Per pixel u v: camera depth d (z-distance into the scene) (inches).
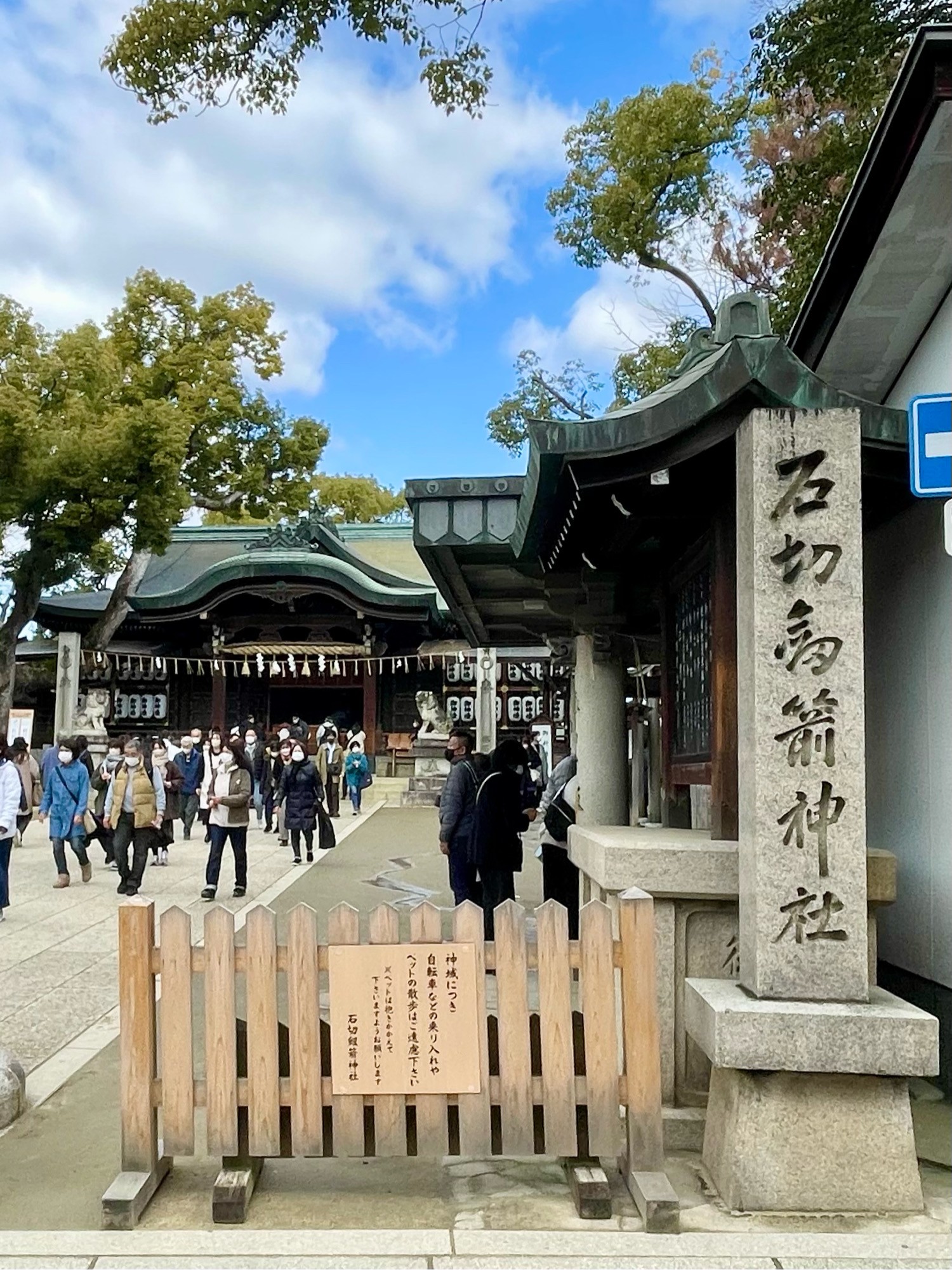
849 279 218.8
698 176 739.4
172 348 1242.0
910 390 236.5
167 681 1267.2
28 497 1038.4
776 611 159.6
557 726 893.2
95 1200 156.5
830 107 536.7
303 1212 149.1
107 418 1049.5
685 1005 179.0
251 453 1314.0
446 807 352.2
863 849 155.3
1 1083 189.5
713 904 186.7
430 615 1179.3
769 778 157.0
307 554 1170.0
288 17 329.7
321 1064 151.1
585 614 307.1
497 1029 158.7
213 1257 133.0
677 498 198.2
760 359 164.7
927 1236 138.8
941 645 199.9
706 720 209.5
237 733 497.7
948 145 183.0
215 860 437.1
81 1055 227.0
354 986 149.6
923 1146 172.4
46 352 1065.5
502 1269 129.6
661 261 774.5
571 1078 149.3
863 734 156.8
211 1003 149.8
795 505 160.9
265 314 1272.1
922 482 147.8
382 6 321.4
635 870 184.1
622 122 739.4
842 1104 149.4
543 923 151.0
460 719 1141.7
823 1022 146.6
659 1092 150.8
